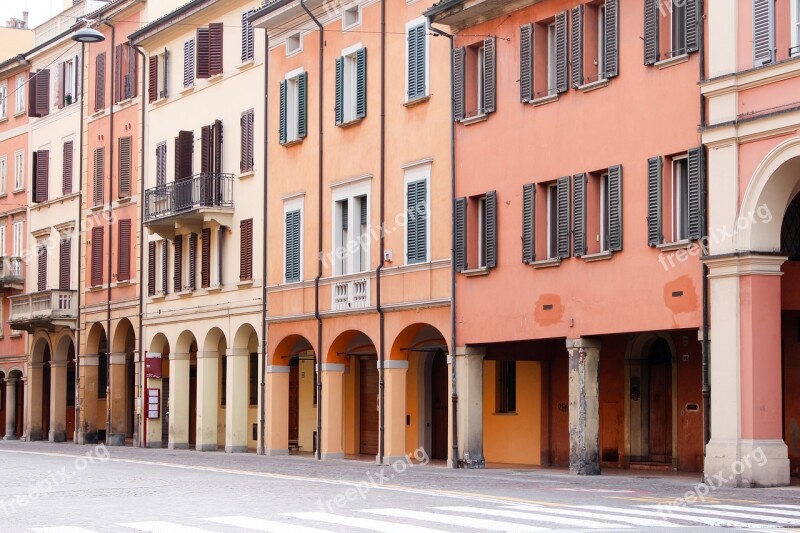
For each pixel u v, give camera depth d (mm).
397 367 36094
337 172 38812
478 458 33031
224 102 45344
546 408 34969
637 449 32656
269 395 41781
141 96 51188
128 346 53844
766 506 20297
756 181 24969
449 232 33906
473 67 33500
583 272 29438
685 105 26844
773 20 24875
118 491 24016
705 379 25969
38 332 59000
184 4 49719
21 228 62031
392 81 36438
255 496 22641
